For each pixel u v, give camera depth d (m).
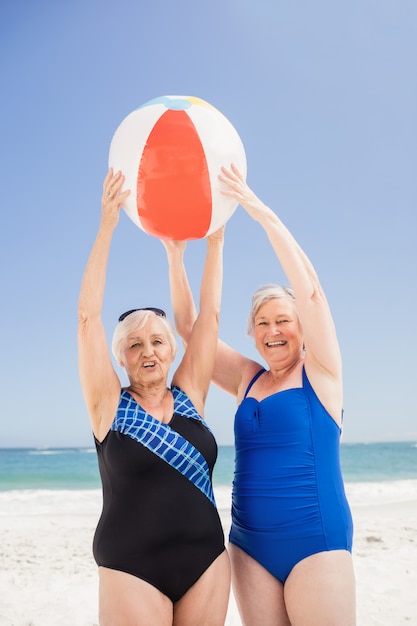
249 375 3.07
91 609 4.99
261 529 2.63
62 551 7.18
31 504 12.38
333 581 2.49
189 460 2.61
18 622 4.70
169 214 2.65
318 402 2.74
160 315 2.89
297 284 2.73
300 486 2.63
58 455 38.62
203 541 2.53
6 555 6.96
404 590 5.28
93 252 2.75
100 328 2.76
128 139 2.67
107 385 2.74
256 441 2.74
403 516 9.28
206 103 2.83
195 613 2.48
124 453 2.58
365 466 27.44
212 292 3.03
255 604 2.61
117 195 2.70
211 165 2.62
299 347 2.93
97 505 12.09
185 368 2.94
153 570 2.44
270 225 2.69
